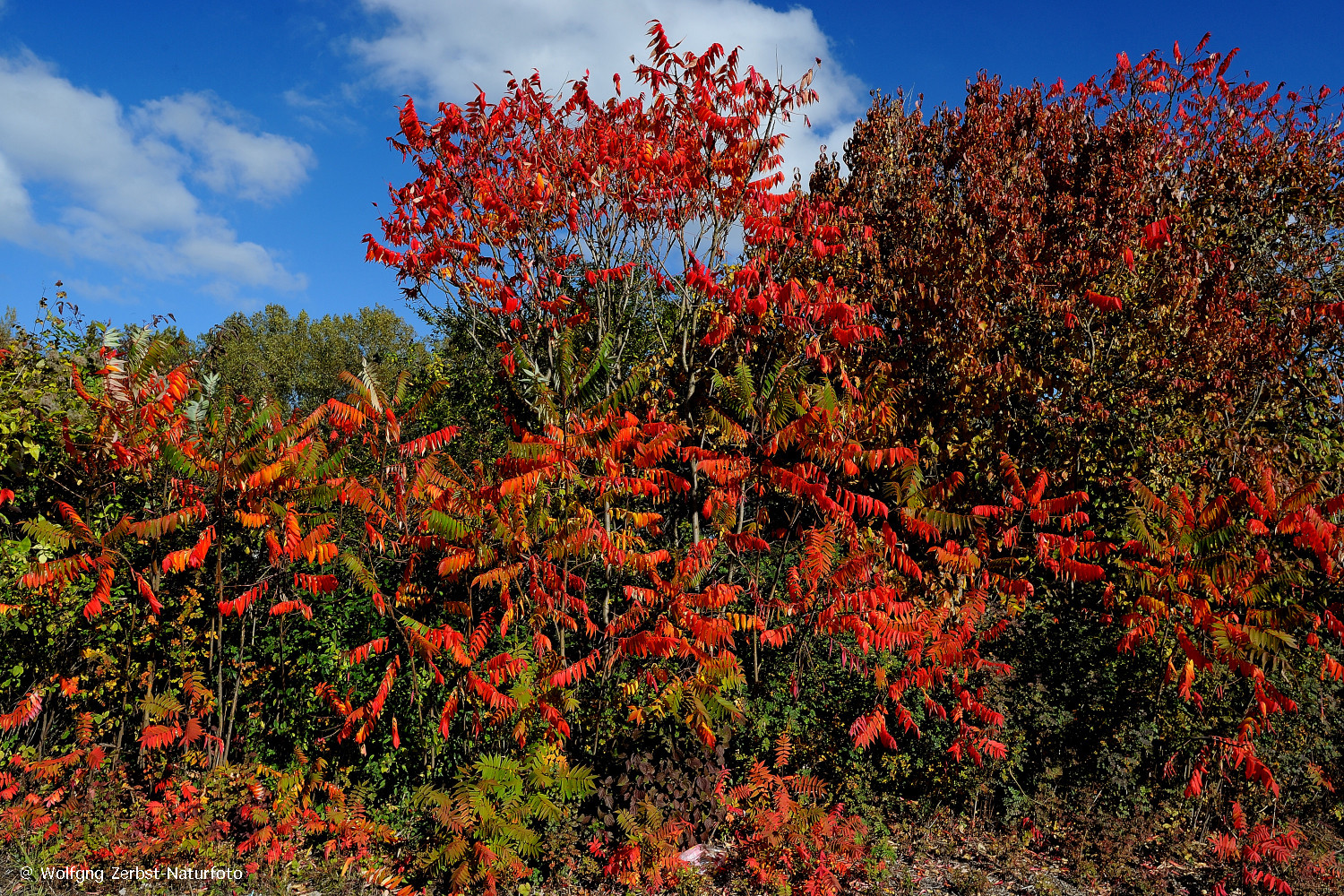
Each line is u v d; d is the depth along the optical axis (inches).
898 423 359.3
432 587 274.8
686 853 218.7
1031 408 377.7
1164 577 263.7
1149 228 336.2
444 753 240.5
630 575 288.7
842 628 250.4
